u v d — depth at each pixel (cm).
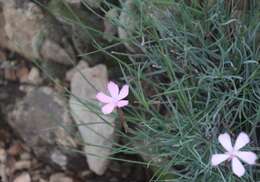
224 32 24
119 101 21
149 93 25
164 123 23
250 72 24
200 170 23
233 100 23
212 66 24
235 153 19
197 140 23
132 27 25
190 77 24
